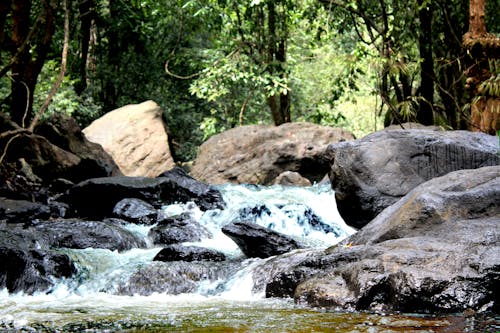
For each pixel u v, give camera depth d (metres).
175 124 22.16
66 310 4.86
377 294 4.38
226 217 9.96
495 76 8.93
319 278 4.83
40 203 10.14
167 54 21.61
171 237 8.52
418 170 7.55
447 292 4.14
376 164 7.52
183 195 11.52
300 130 16.56
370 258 4.84
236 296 5.68
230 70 17.19
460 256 4.39
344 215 7.79
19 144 12.38
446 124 11.05
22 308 5.04
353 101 15.72
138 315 4.51
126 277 6.24
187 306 5.01
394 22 12.06
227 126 22.27
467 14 13.71
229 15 17.62
